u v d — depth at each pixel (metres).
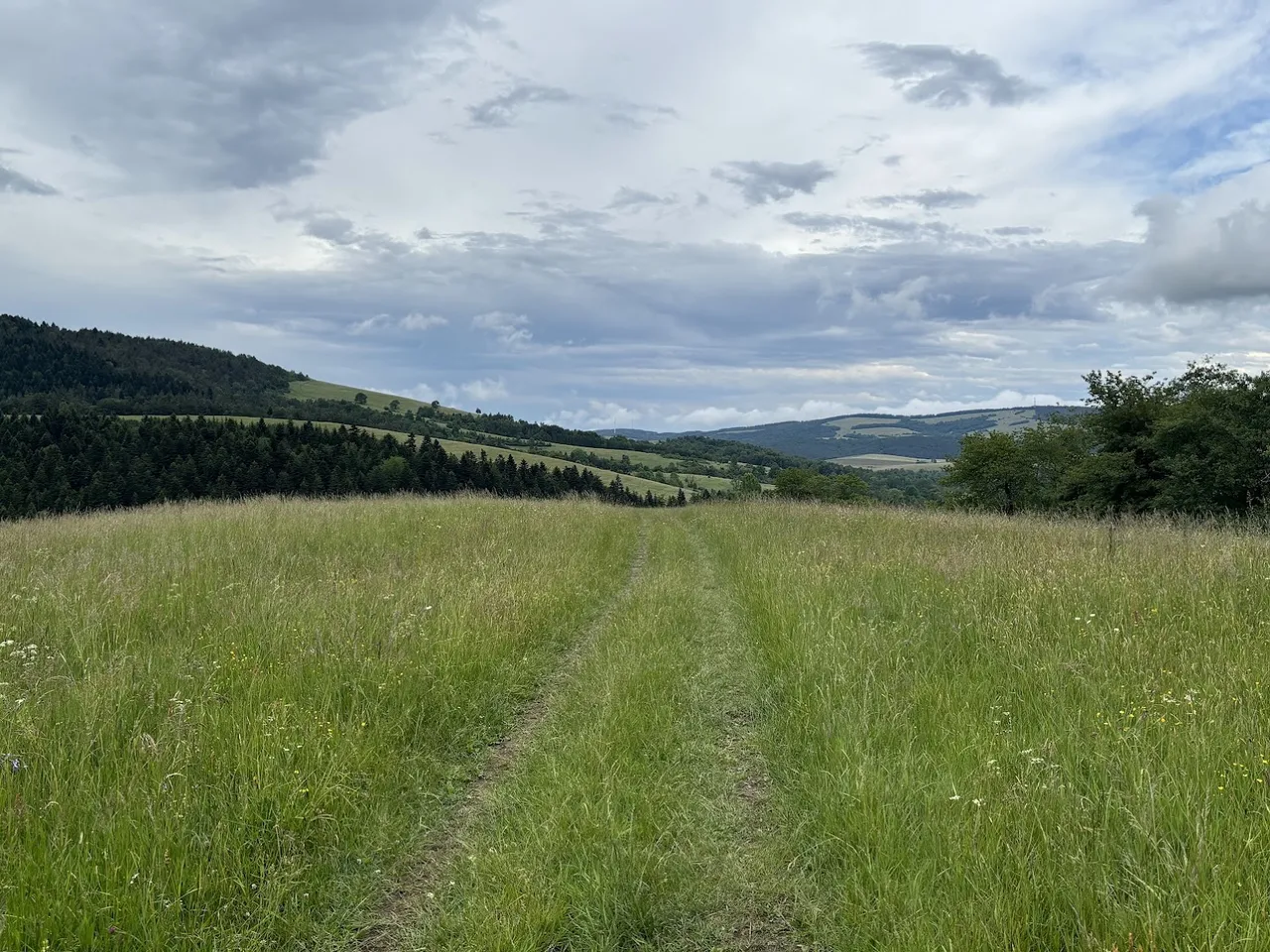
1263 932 2.55
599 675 6.47
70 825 3.42
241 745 4.23
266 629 6.32
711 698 6.10
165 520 14.19
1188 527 12.67
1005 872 3.08
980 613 6.87
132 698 4.79
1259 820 3.21
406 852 3.91
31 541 11.04
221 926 3.15
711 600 10.12
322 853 3.75
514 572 9.91
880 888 3.20
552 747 5.13
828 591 8.47
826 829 3.74
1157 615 6.22
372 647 6.10
